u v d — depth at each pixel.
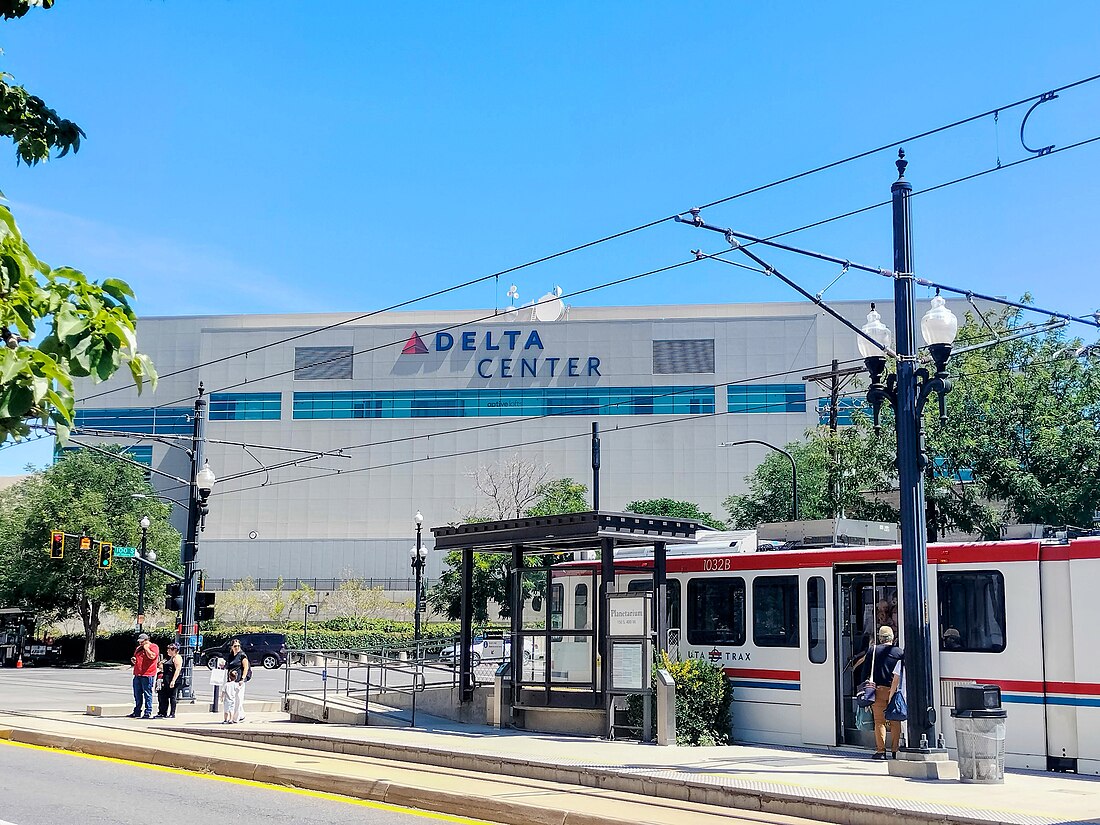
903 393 13.51
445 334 81.50
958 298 58.88
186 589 26.83
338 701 22.61
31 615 60.06
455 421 80.56
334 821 10.77
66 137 5.79
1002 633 14.56
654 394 77.94
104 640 60.34
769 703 16.64
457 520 79.75
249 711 26.16
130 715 23.73
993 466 27.59
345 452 81.69
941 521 28.83
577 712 17.62
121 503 58.47
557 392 79.19
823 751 15.64
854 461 29.56
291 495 82.31
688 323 78.31
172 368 84.94
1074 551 14.11
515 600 18.89
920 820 9.66
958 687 12.18
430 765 14.62
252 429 82.94
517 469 75.25
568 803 11.05
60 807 11.55
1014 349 29.23
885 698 14.30
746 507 49.75
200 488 27.02
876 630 15.98
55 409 3.37
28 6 4.57
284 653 52.97
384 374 82.00
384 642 62.47
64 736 18.34
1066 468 27.66
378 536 80.75
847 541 17.53
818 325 77.94
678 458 77.12
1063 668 14.00
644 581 18.16
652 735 16.45
